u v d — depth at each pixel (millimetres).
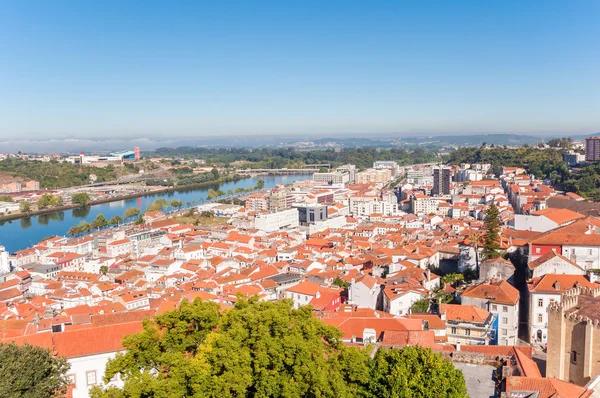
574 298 87312
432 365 66000
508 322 128750
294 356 68562
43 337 93750
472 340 117625
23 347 77125
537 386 63875
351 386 69750
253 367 68875
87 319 143500
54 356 86625
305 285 178000
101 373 93188
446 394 62312
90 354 92125
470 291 136875
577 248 159375
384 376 67875
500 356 79125
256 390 68500
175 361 67625
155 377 74750
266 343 69750
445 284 174750
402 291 156500
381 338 101125
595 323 78938
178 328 76188
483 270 160500
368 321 114188
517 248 181125
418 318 119562
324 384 65438
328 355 74188
